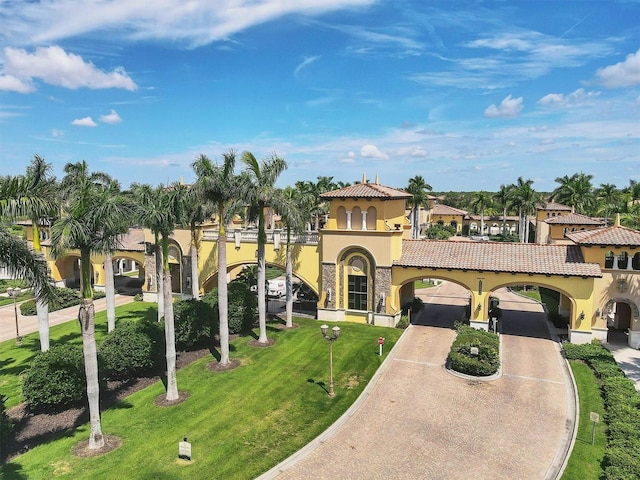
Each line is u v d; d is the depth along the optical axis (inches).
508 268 1342.3
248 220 1382.9
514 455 753.0
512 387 1016.9
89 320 747.4
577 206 2982.3
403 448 775.1
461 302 1879.9
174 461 732.7
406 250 1534.2
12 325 1589.6
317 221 2065.7
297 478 693.9
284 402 943.0
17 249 725.9
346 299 1546.5
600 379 1045.2
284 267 1657.2
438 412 903.1
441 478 693.9
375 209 1483.8
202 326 1242.6
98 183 1323.8
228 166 1075.3
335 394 978.7
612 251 1309.1
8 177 712.4
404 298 1692.9
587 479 676.7
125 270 2731.3
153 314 1676.9
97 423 767.7
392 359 1190.3
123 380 1056.8
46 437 812.0
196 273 1523.1
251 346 1288.1
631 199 3260.3
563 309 1528.1
